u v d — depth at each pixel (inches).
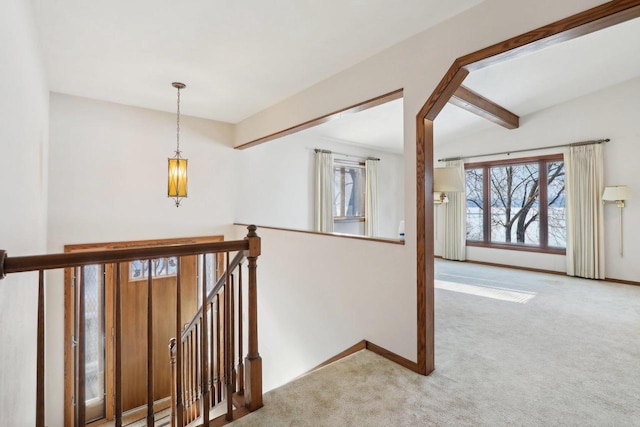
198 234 184.9
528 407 74.9
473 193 261.1
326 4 83.6
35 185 90.9
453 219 265.9
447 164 267.6
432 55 92.0
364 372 92.0
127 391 159.2
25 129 70.9
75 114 148.3
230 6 84.4
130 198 162.7
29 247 79.0
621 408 74.5
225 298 73.8
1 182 48.7
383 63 106.7
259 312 175.3
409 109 97.7
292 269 151.1
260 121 173.6
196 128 184.5
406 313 96.3
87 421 148.9
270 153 215.9
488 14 79.7
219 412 103.8
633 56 153.6
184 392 131.0
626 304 151.9
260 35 98.3
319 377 89.0
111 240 157.3
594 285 186.4
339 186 261.6
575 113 204.4
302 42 102.3
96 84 135.2
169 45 104.0
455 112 203.6
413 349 93.8
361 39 100.3
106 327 154.2
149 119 168.6
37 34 90.7
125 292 159.9
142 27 93.7
